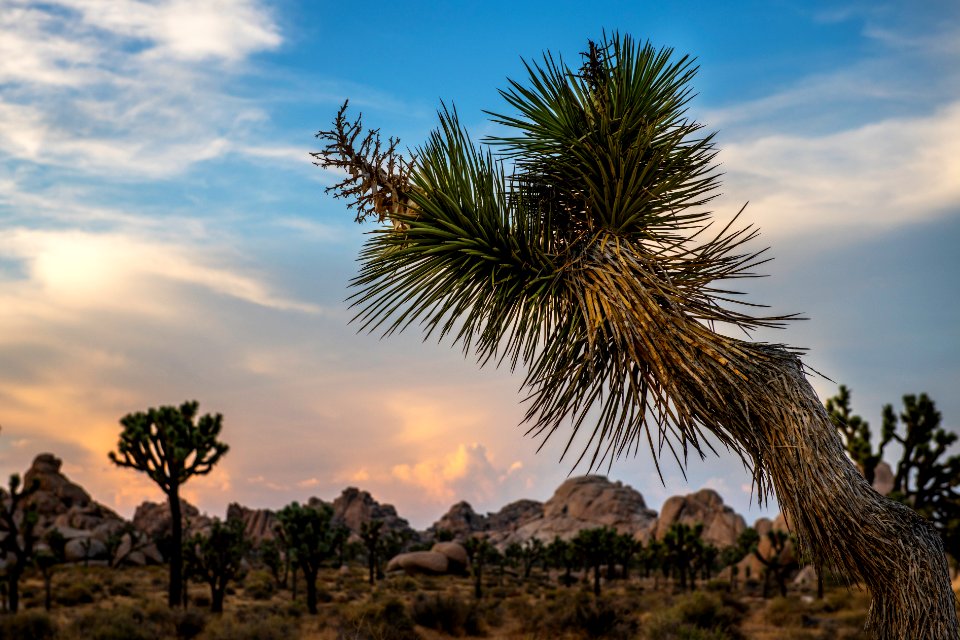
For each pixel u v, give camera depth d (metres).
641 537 126.38
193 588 40.91
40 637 18.22
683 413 4.14
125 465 25.95
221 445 27.27
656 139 5.10
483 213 5.01
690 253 4.58
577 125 5.20
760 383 4.01
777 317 4.28
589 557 62.28
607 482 160.00
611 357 4.65
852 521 3.73
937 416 25.19
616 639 18.98
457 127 5.05
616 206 4.84
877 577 3.74
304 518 31.25
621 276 4.52
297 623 23.03
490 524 189.38
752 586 48.09
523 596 46.44
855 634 18.94
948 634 3.56
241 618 26.06
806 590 39.84
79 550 59.72
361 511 174.50
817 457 3.84
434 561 64.69
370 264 5.06
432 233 4.86
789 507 3.90
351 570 67.38
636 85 5.20
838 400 26.77
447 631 20.33
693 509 120.81
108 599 32.78
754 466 4.08
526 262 5.01
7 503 76.12
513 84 5.25
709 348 4.12
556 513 156.12
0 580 29.73
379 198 4.89
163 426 26.31
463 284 5.03
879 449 25.89
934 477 25.09
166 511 118.50
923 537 3.71
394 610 20.44
